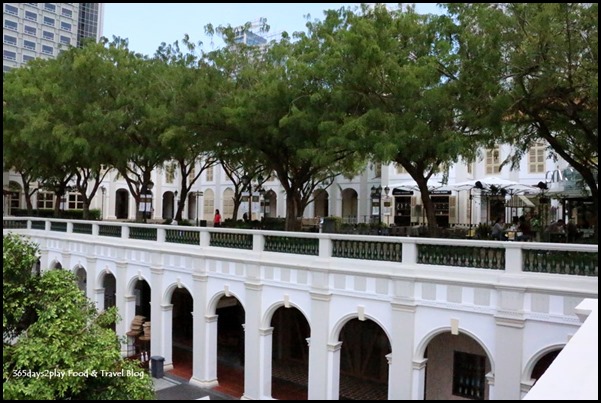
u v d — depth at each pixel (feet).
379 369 51.21
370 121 41.19
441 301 34.55
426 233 57.16
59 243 70.74
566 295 29.78
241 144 61.36
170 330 54.75
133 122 64.08
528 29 37.22
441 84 42.32
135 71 68.85
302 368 56.39
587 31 35.06
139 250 57.41
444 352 43.86
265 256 44.80
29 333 27.40
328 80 44.34
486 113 40.63
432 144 40.88
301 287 41.93
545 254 31.12
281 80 48.67
